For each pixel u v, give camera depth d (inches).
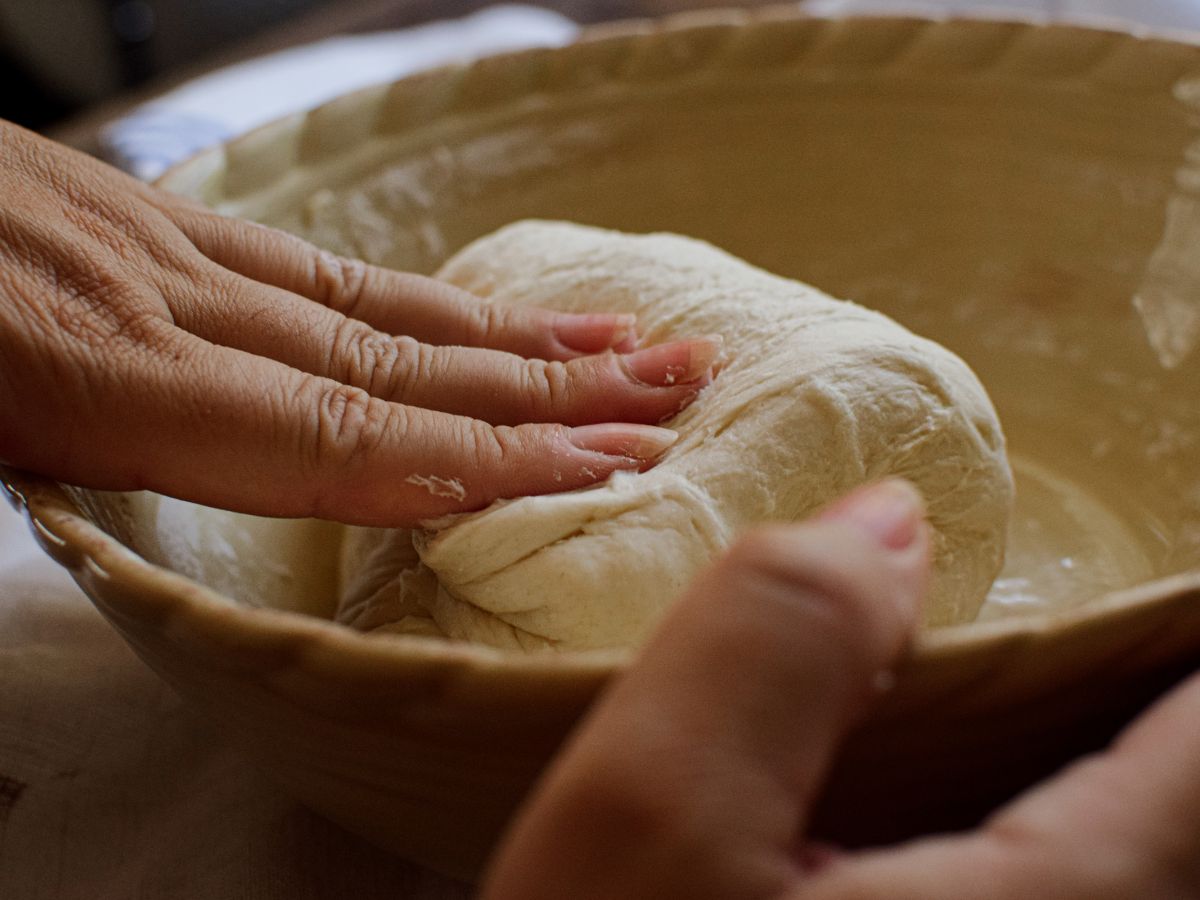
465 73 16.5
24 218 12.2
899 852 9.1
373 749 10.2
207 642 10.1
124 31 37.8
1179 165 15.8
